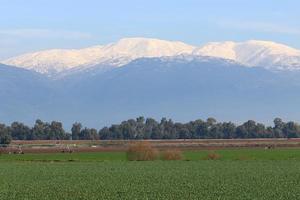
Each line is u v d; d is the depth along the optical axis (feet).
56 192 322.14
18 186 357.61
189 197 297.53
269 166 528.63
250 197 295.07
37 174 455.22
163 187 344.08
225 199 288.92
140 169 504.02
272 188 333.62
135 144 655.35
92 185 360.07
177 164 568.41
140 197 298.56
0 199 294.05
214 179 397.19
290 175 425.69
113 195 307.17
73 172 474.08
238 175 430.61
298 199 288.30
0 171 488.02
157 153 655.35
